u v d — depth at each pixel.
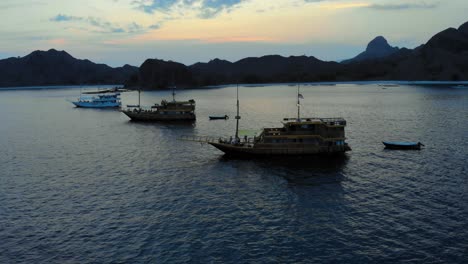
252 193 60.16
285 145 81.94
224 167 75.56
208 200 57.28
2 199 59.38
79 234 46.94
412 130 114.06
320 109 189.75
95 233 47.06
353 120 141.12
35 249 43.56
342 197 57.75
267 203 55.81
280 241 44.16
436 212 51.00
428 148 88.31
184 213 52.44
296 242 43.88
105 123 148.25
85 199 58.72
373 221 48.88
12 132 129.50
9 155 90.94
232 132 120.00
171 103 149.50
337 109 186.62
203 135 114.69
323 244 43.31
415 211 51.56
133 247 43.38
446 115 144.88
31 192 62.53
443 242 43.00
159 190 62.16
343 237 44.81
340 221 49.12
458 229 45.91
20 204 57.12
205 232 46.62
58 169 76.62
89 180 68.50
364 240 43.97
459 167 71.62
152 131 124.44
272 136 81.44
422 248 41.91
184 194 60.06
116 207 55.16
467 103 189.88
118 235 46.38
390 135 106.88
